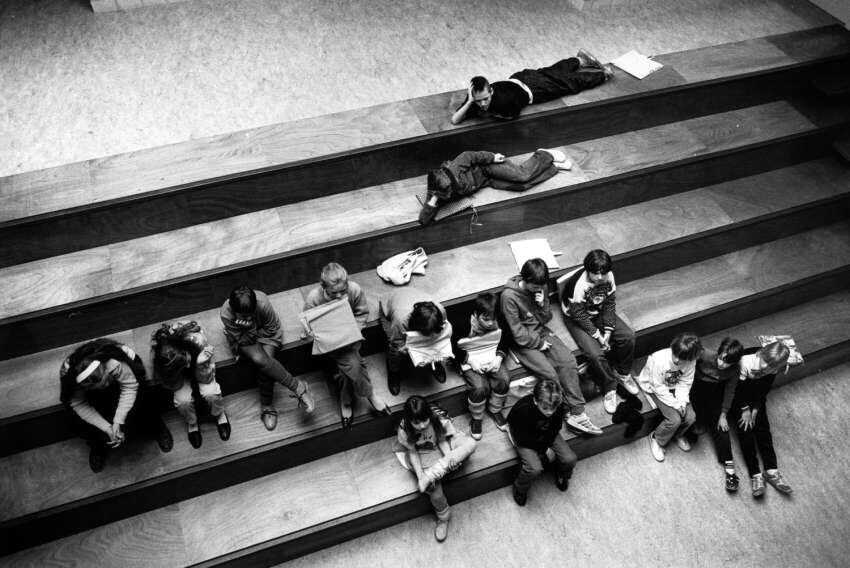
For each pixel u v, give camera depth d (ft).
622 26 22.18
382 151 17.16
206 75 19.20
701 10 23.07
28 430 14.30
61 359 15.05
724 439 16.81
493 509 16.14
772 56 20.99
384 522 15.58
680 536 16.03
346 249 16.37
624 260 17.92
